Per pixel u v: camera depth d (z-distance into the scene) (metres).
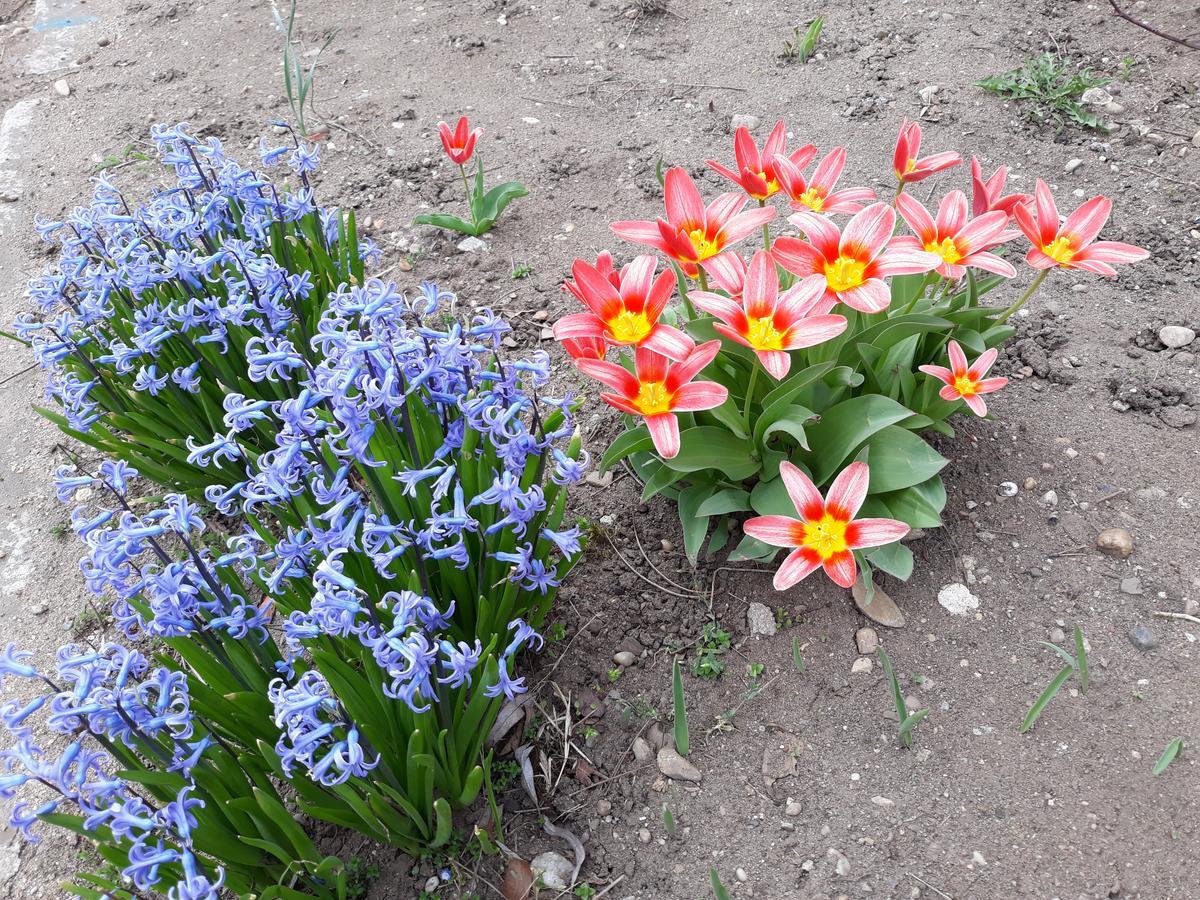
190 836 0.51
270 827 0.57
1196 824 0.61
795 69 1.33
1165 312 0.93
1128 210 1.04
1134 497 0.79
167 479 0.85
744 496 0.74
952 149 1.15
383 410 0.58
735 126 1.23
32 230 1.22
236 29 1.59
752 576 0.77
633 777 0.67
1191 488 0.79
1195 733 0.65
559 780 0.67
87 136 1.37
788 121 1.23
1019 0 1.38
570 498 0.84
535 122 1.29
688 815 0.65
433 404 0.65
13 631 0.82
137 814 0.49
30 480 0.94
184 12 1.67
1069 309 0.95
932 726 0.67
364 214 1.17
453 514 0.55
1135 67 1.23
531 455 0.62
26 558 0.87
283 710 0.50
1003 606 0.73
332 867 0.56
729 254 0.65
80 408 0.80
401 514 0.60
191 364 0.81
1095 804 0.63
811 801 0.65
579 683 0.72
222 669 0.59
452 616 0.67
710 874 0.59
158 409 0.81
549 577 0.65
